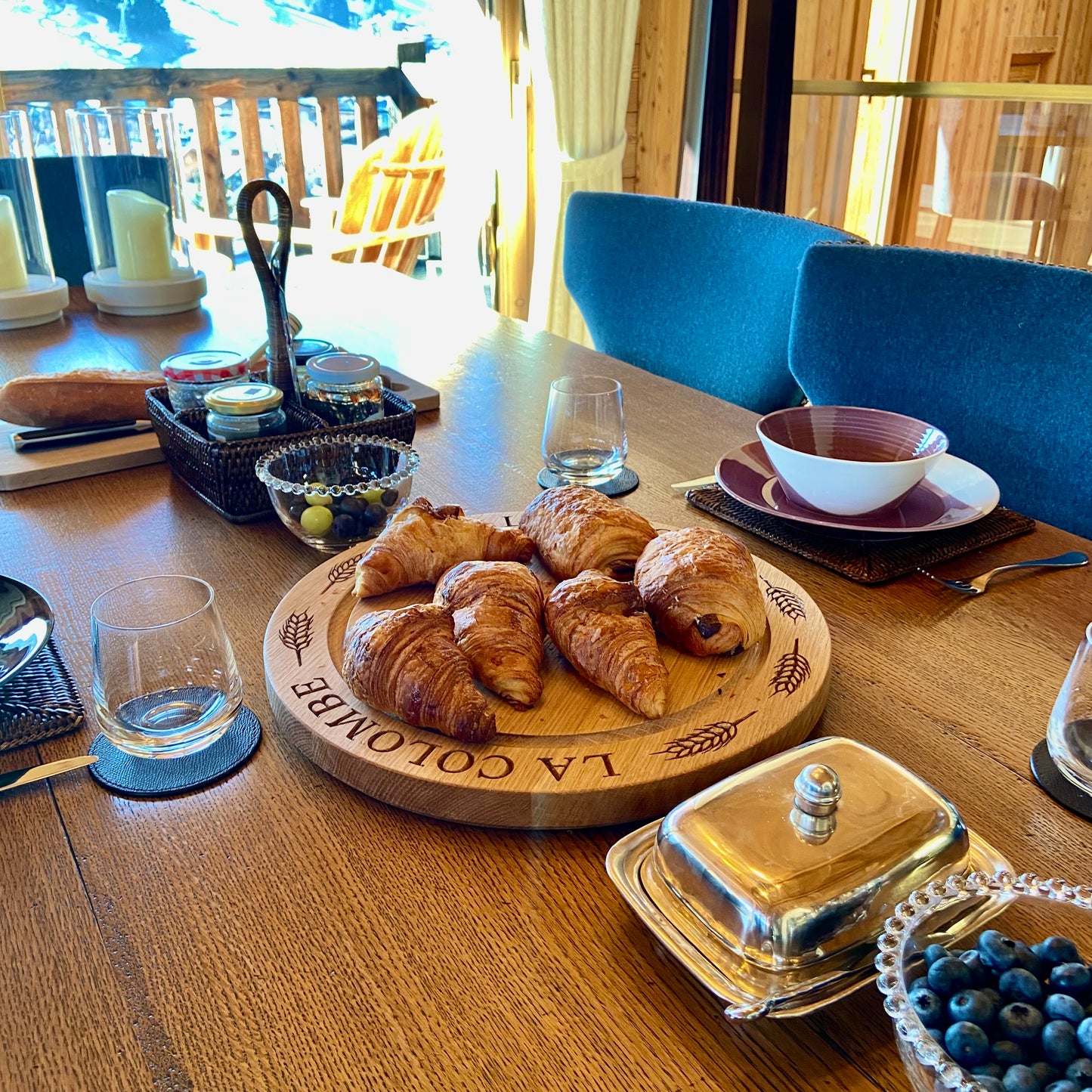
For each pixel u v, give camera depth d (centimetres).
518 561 84
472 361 153
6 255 170
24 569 92
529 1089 45
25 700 71
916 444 100
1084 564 93
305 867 58
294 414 111
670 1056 47
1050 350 120
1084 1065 37
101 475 115
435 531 81
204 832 61
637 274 181
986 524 99
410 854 59
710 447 121
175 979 51
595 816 60
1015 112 241
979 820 61
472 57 334
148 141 177
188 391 109
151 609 70
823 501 95
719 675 71
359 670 65
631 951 53
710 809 54
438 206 389
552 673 71
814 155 254
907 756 67
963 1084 37
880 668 77
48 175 192
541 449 117
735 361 167
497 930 54
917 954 44
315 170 418
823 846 51
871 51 277
